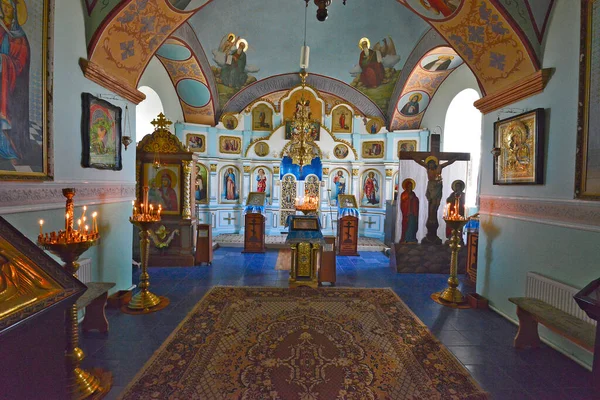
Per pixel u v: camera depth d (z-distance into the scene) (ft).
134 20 13.50
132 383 8.85
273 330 12.25
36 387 5.91
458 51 15.48
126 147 15.58
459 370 9.87
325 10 13.03
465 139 27.37
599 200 9.75
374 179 32.55
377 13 25.68
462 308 15.06
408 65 27.45
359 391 8.77
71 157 11.81
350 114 32.86
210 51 27.61
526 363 10.42
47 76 10.32
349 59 29.84
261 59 30.04
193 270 20.97
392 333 12.23
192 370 9.55
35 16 9.81
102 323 11.87
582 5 10.18
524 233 13.10
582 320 9.74
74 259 9.14
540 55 12.42
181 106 30.58
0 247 6.08
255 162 32.48
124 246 15.64
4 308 5.26
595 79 9.91
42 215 10.46
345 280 19.34
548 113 12.04
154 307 14.25
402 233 22.00
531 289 12.17
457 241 15.75
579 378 9.64
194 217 23.38
